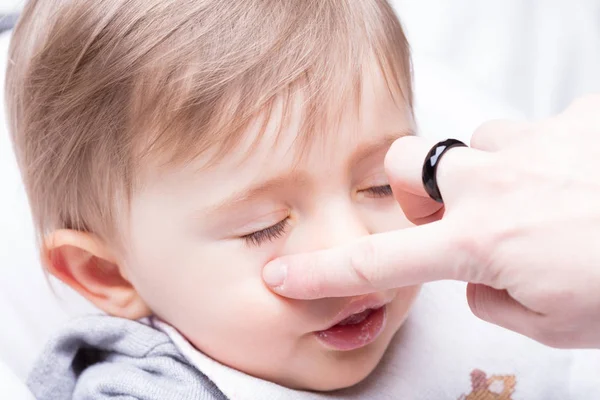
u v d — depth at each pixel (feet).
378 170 1.53
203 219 1.51
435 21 2.74
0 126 2.04
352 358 1.58
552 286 1.35
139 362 1.65
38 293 1.92
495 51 2.72
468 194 1.38
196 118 1.48
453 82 2.24
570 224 1.34
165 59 1.50
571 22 2.74
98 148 1.57
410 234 1.38
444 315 1.80
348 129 1.49
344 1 1.55
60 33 1.59
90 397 1.63
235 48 1.49
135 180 1.54
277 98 1.47
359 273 1.40
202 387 1.61
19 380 1.63
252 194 1.48
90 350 1.76
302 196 1.49
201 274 1.54
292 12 1.51
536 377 1.79
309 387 1.63
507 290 1.39
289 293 1.47
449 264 1.37
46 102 1.61
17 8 2.13
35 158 1.67
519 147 1.40
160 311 1.64
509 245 1.35
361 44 1.53
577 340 1.40
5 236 1.94
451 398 1.74
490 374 1.77
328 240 1.49
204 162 1.48
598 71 2.69
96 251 1.64
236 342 1.57
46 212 1.70
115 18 1.54
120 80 1.52
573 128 1.40
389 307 1.59
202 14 1.51
